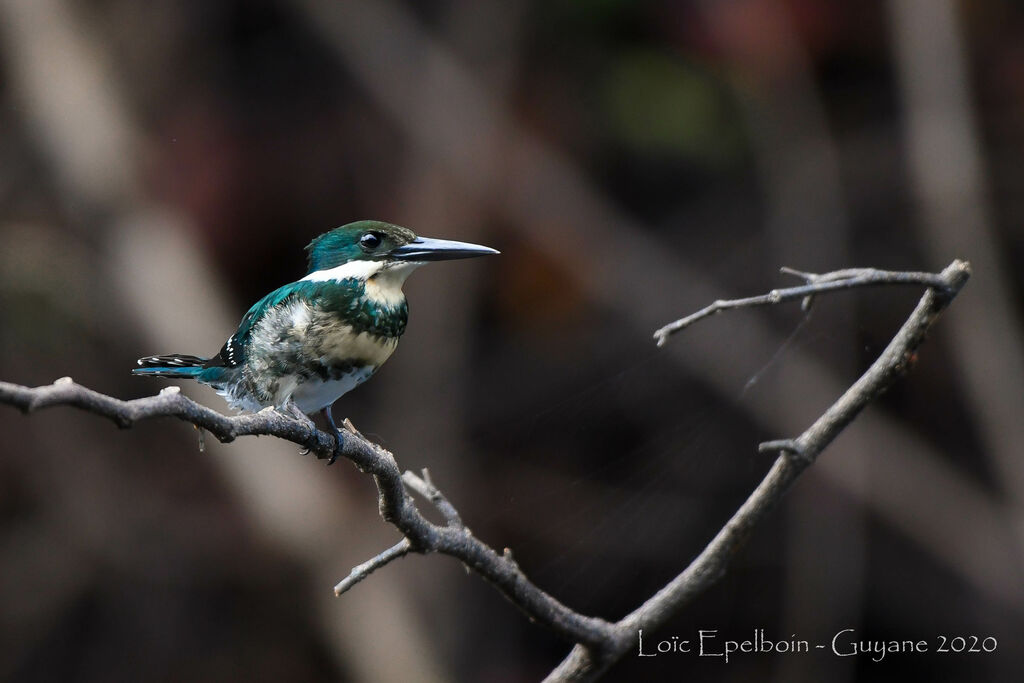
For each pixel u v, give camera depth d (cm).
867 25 1327
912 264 1311
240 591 1278
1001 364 1185
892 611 1270
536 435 1305
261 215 1311
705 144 1333
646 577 1234
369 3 1337
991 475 1253
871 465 1266
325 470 1205
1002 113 1345
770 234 1322
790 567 1229
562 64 1380
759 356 1270
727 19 1302
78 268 1240
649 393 1298
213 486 1292
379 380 1315
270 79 1362
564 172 1343
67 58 1214
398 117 1323
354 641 1105
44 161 1203
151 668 1263
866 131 1376
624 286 1323
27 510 1275
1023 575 1209
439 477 1258
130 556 1278
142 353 1158
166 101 1327
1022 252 1326
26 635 1250
